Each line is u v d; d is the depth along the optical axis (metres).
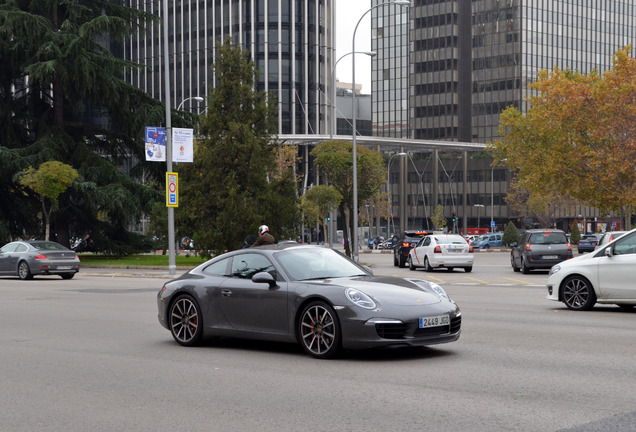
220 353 10.31
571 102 46.84
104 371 9.05
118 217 48.78
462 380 7.96
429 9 146.75
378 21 154.50
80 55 44.84
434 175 107.06
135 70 48.75
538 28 141.38
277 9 112.50
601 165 46.62
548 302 17.59
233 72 38.34
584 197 49.66
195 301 10.94
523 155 55.62
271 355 10.02
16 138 48.75
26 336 12.42
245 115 38.12
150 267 39.78
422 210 131.50
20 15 43.78
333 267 10.48
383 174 47.22
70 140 48.09
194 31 115.44
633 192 45.69
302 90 113.56
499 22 141.00
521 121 55.03
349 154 46.62
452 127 144.38
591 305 15.20
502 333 11.79
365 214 98.62
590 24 148.38
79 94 49.53
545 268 31.52
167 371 8.96
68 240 51.25
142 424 6.37
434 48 146.25
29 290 23.22
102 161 46.62
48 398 7.54
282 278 10.08
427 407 6.72
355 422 6.23
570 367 8.65
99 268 41.62
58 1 47.38
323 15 116.12
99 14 49.56
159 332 12.77
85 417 6.68
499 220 127.00
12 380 8.56
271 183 38.38
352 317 9.13
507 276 30.12
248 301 10.28
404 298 9.34
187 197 37.81
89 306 17.58
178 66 116.50
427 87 147.38
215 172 37.12
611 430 5.81
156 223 43.62
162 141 30.88
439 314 9.29
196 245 37.47
